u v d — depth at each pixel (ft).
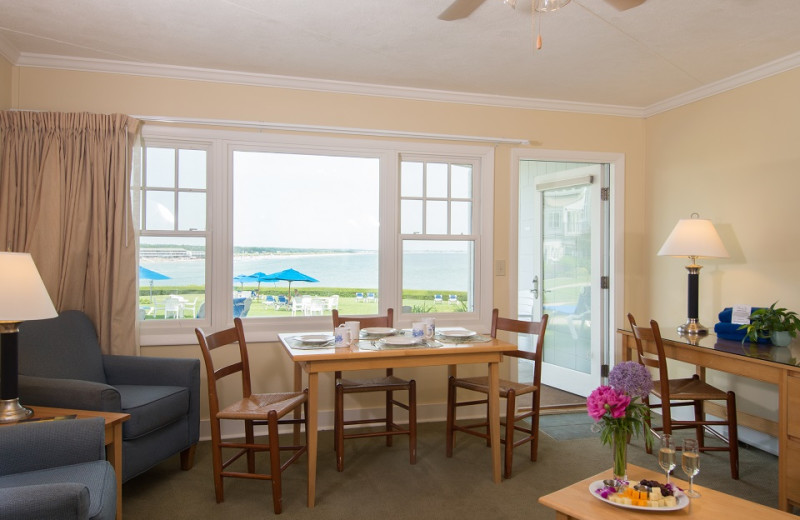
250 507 8.54
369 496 8.95
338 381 10.70
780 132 10.89
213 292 11.90
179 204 11.91
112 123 10.82
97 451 6.51
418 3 8.62
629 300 14.43
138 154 11.22
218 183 11.87
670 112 13.70
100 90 11.24
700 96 12.71
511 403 9.75
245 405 9.09
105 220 10.83
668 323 13.69
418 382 13.02
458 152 13.28
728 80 11.94
